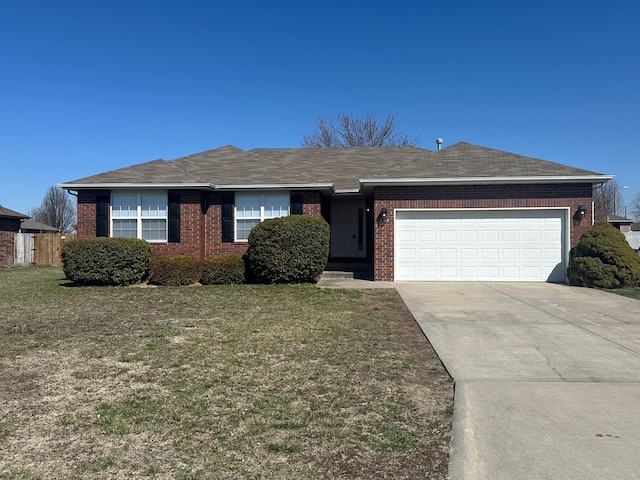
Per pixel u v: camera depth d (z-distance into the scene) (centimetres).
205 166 1800
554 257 1438
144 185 1557
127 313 959
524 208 1438
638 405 464
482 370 574
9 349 678
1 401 480
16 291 1302
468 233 1465
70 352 662
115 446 384
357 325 832
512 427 414
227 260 1434
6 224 2739
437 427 418
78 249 1384
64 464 355
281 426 420
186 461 359
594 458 360
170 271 1402
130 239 1430
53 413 449
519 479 332
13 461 359
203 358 630
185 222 1588
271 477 337
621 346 684
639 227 4950
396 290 1266
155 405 468
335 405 468
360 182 1458
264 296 1177
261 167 1778
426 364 602
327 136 4181
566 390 505
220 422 429
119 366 597
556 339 727
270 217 1630
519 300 1093
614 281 1288
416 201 1468
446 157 1636
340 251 1928
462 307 1003
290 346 689
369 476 338
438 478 336
